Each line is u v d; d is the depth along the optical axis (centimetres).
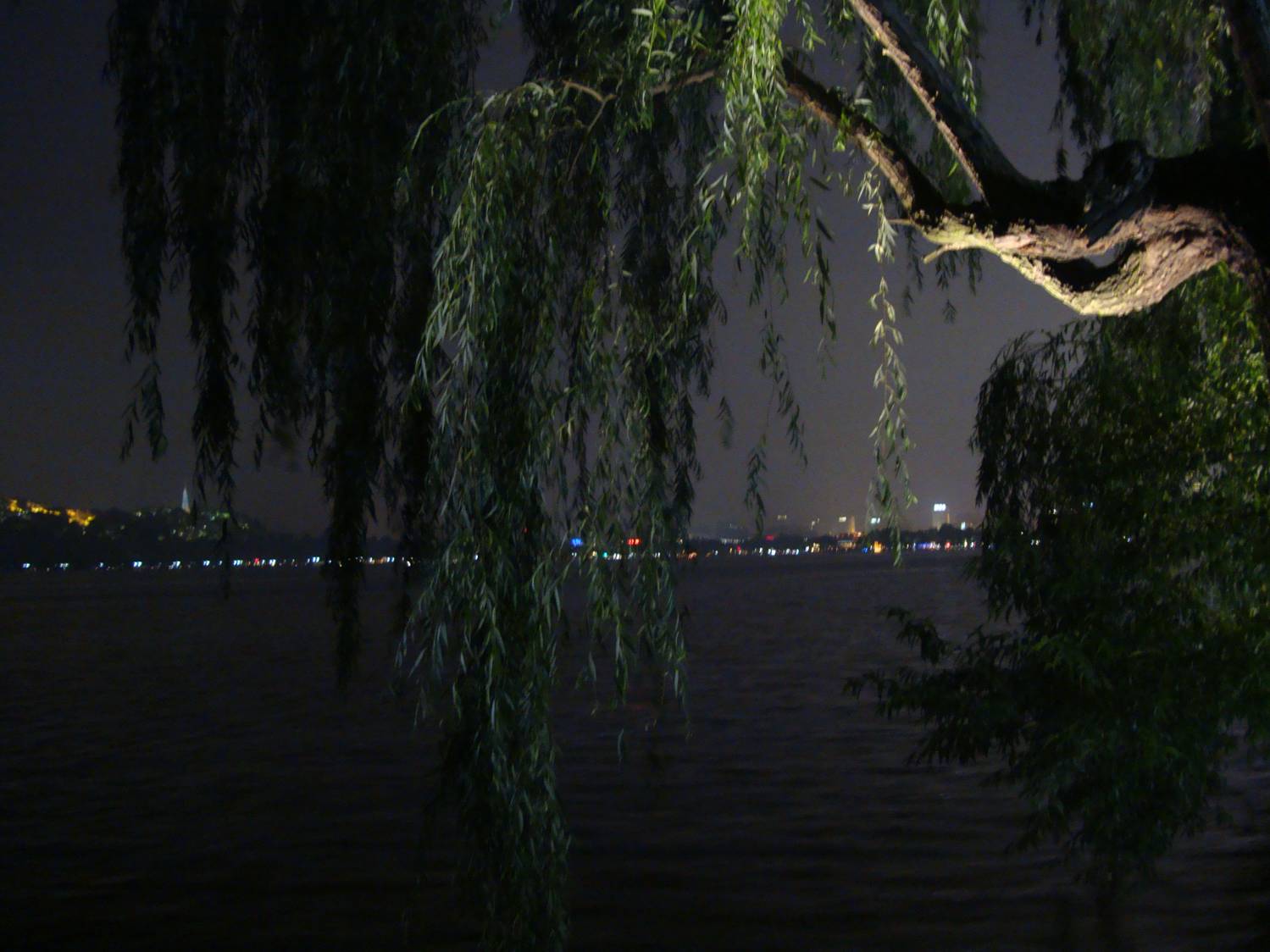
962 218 361
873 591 10556
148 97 452
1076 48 572
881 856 1452
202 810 1906
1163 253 346
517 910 373
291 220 455
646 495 408
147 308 431
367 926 1241
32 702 3588
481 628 372
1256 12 326
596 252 412
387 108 462
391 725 2855
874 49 493
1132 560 706
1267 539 657
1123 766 711
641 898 1320
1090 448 710
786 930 1196
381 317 454
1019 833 1523
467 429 370
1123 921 1066
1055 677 743
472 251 374
